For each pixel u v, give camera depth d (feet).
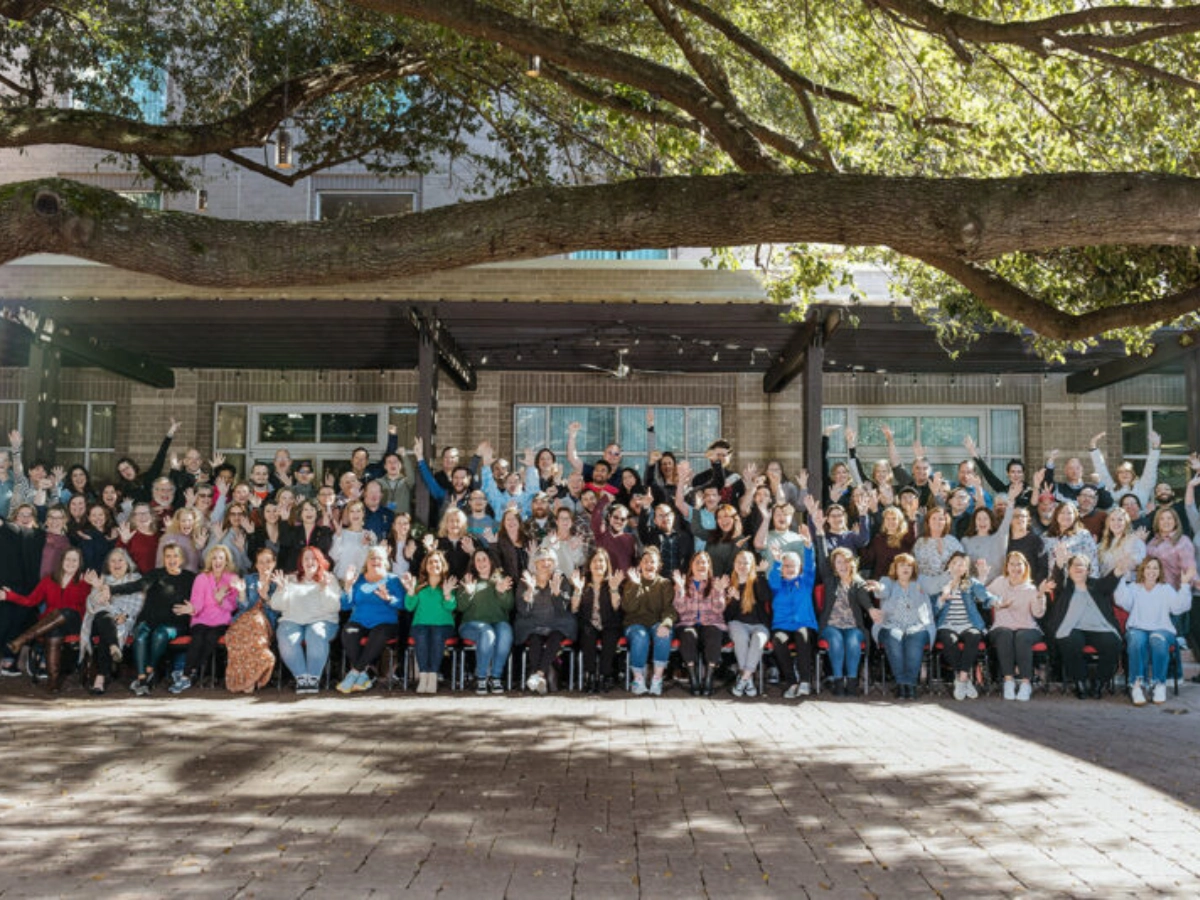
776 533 36.86
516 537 36.94
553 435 56.95
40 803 20.02
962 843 17.71
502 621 36.29
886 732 28.43
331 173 57.52
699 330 45.98
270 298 42.24
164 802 20.13
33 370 45.14
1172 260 30.17
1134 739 27.43
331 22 39.75
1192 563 37.50
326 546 37.58
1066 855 17.02
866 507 38.58
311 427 57.41
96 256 19.01
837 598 36.37
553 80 32.07
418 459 40.29
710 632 35.73
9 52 43.83
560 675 38.06
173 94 56.34
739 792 21.22
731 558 37.60
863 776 22.77
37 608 37.91
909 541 37.76
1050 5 27.32
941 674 39.22
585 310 41.96
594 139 39.93
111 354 49.73
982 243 19.43
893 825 18.81
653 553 36.32
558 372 56.59
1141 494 42.45
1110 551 36.96
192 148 32.83
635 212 19.49
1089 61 28.43
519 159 40.88
